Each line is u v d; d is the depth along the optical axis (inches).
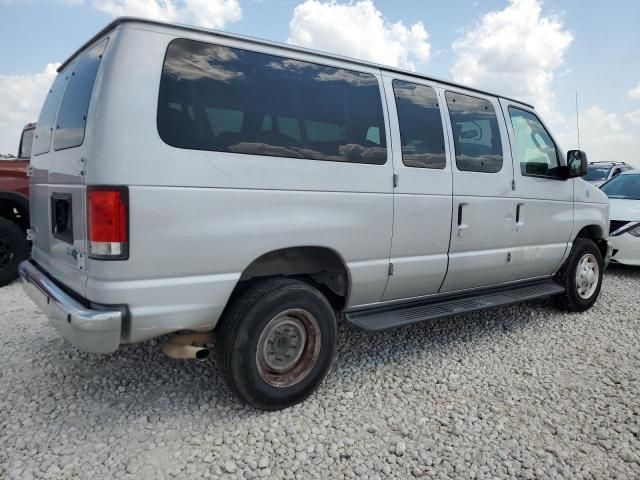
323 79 131.6
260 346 120.0
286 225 120.4
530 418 126.0
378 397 134.1
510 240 180.7
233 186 112.0
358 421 122.0
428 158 152.5
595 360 163.6
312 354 129.3
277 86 122.4
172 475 99.4
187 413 122.7
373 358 160.2
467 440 115.4
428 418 124.5
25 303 214.8
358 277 138.0
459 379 147.0
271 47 123.5
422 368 153.9
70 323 103.2
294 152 123.0
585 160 190.9
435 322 198.8
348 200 132.2
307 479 100.2
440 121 157.8
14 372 142.5
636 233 287.3
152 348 160.7
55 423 116.4
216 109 111.7
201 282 109.5
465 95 169.3
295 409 126.6
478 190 166.7
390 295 150.9
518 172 182.4
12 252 244.7
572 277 210.2
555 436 118.3
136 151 100.4
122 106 99.9
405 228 146.3
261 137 117.8
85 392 131.6
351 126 135.1
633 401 135.8
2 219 241.0
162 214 103.0
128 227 99.9
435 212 153.7
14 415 119.4
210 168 108.7
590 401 135.5
